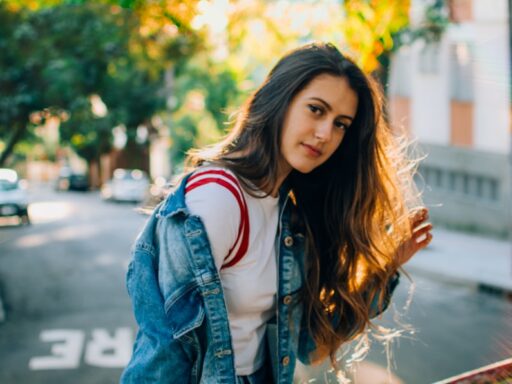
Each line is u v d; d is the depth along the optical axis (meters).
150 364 1.86
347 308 2.30
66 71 21.55
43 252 15.39
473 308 8.80
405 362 5.96
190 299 1.87
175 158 42.88
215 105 38.25
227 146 2.04
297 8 7.60
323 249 2.27
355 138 2.17
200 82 37.66
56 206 33.84
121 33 18.73
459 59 17.94
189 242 1.85
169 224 1.90
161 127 42.06
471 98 17.86
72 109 23.58
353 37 6.26
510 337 7.04
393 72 21.19
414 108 20.42
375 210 2.25
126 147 47.62
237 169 1.96
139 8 6.13
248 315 2.06
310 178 2.22
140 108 30.56
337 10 7.38
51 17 20.09
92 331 7.54
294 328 2.15
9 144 25.09
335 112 1.97
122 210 30.52
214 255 1.89
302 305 2.20
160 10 6.03
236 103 38.62
